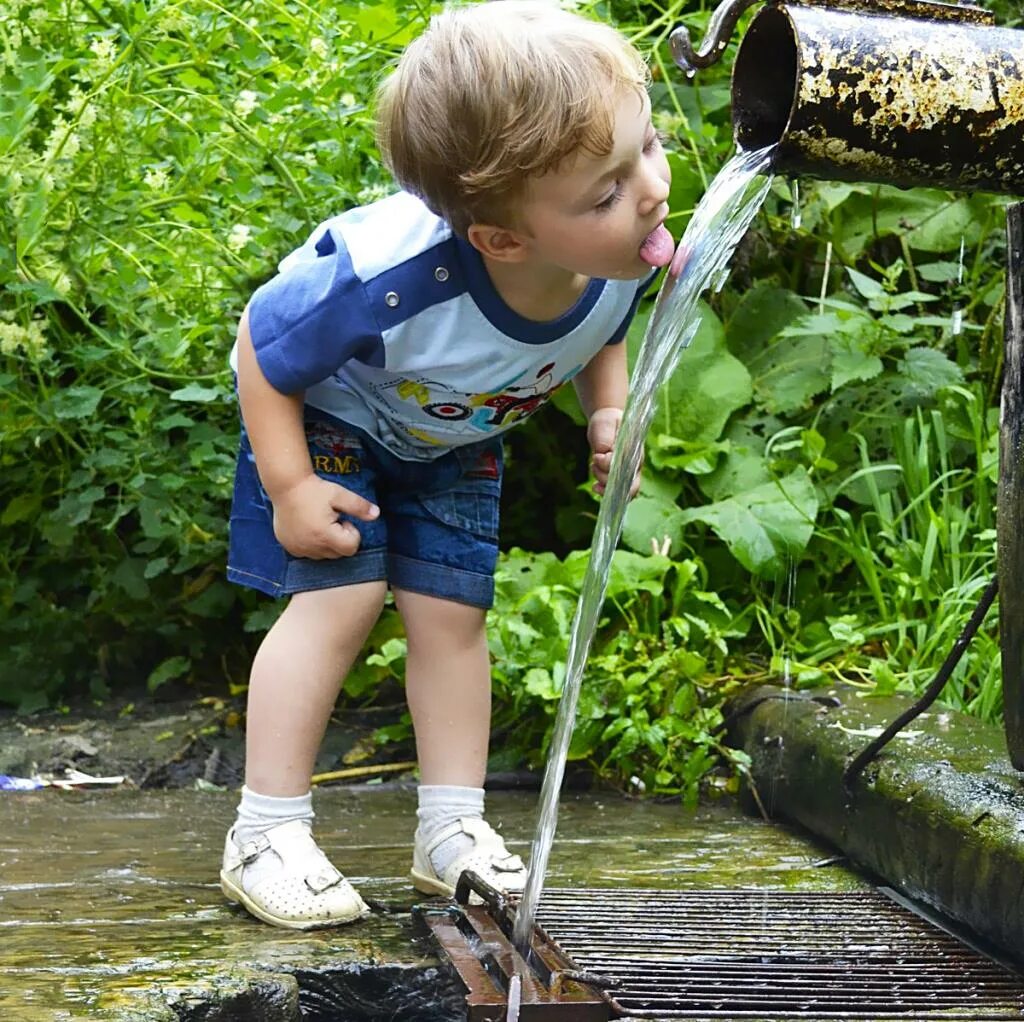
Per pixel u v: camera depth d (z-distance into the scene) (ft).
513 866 8.55
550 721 12.05
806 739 10.27
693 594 12.67
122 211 12.73
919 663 12.10
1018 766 8.25
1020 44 7.02
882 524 13.25
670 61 15.56
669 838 10.25
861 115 6.82
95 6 13.35
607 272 7.29
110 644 14.61
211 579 14.32
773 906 8.39
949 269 14.61
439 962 7.32
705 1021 6.59
